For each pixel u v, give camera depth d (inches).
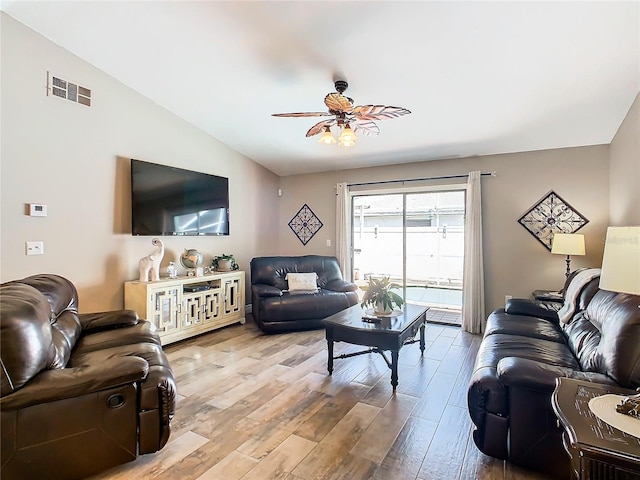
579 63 109.4
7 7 108.4
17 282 90.4
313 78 130.4
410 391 110.8
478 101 136.4
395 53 111.6
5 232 113.4
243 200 216.2
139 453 73.7
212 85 144.2
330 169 230.2
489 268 182.7
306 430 88.4
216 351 147.4
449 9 92.0
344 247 221.8
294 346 154.5
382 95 135.4
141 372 72.2
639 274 50.1
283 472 72.7
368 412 97.5
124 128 149.0
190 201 175.3
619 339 69.0
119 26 113.7
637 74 112.7
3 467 61.2
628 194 133.0
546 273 170.7
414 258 219.9
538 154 171.9
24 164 117.6
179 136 173.6
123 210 149.3
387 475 72.1
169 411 76.3
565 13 90.4
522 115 143.9
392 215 221.3
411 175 205.2
